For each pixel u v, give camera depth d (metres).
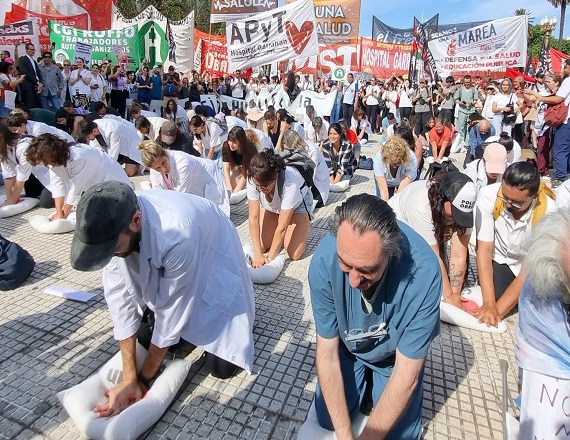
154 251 1.70
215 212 2.15
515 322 2.86
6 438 1.84
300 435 1.82
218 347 2.09
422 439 1.92
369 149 9.84
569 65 6.27
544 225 1.23
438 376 2.34
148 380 2.07
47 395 2.07
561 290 1.19
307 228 3.64
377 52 17.44
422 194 2.65
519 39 10.87
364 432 1.52
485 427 2.01
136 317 1.99
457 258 2.92
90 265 1.43
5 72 8.10
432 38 11.79
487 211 2.73
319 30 14.00
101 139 6.08
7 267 2.97
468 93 10.34
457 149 9.64
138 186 5.85
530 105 8.22
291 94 12.20
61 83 9.00
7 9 11.98
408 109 11.83
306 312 2.90
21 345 2.42
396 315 1.51
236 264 2.22
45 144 3.61
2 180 5.48
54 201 4.41
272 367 2.35
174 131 5.51
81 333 2.55
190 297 1.92
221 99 11.39
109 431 1.74
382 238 1.22
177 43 14.55
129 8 23.80
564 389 1.30
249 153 4.61
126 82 11.34
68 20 12.92
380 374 1.82
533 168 2.36
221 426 1.96
